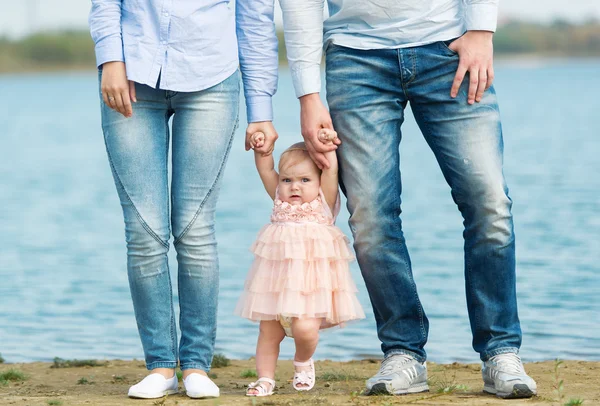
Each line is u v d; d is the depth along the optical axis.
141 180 4.48
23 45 105.50
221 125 4.54
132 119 4.48
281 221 4.66
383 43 4.55
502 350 4.52
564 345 7.18
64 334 8.08
